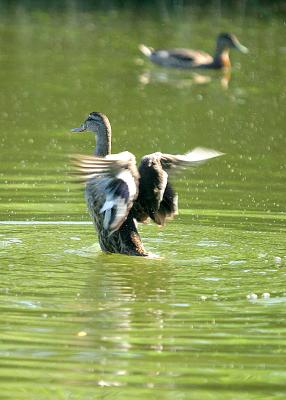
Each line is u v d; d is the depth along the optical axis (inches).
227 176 711.1
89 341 382.9
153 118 895.7
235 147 799.1
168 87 1066.1
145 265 499.5
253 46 1280.8
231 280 470.9
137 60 1194.0
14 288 450.6
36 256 511.5
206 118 906.1
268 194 658.8
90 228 576.7
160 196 507.8
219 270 489.7
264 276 479.5
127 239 518.3
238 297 442.3
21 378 347.6
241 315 416.8
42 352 370.6
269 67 1179.9
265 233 566.9
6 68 1092.5
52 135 820.6
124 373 354.0
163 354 371.6
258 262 506.0
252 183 689.6
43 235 556.1
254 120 901.2
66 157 748.0
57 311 417.7
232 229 574.6
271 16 1483.8
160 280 469.7
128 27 1391.5
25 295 440.1
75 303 429.7
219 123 884.6
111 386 342.6
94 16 1456.7
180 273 482.9
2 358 363.9
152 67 1170.6
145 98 992.2
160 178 507.8
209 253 524.1
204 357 370.0
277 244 543.8
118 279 470.3
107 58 1190.3
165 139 810.2
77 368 356.2
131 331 395.2
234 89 1063.6
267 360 367.2
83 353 370.6
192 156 511.5
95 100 960.3
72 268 490.3
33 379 346.6
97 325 401.1
